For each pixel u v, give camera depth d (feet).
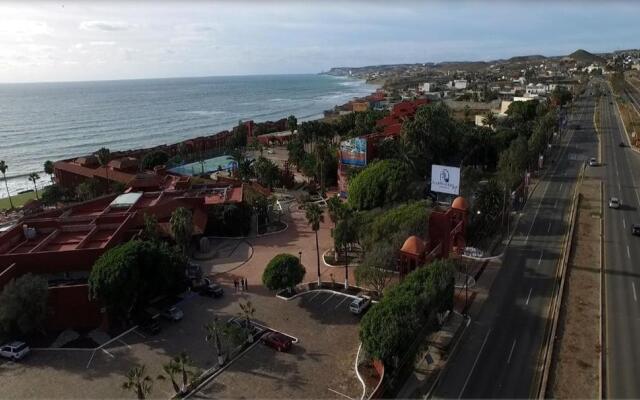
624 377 150.51
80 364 175.32
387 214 245.24
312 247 287.28
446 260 198.29
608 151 509.76
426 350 169.78
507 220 305.12
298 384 157.79
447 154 433.07
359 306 202.28
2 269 214.48
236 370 166.71
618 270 230.07
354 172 362.12
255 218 344.49
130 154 570.46
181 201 301.63
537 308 197.98
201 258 273.54
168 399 151.94
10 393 159.33
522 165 383.86
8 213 400.26
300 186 449.48
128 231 252.21
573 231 284.20
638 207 326.24
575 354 163.43
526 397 143.74
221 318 204.33
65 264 220.23
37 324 186.50
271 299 220.43
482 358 164.96
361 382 156.97
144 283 198.90
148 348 184.14
